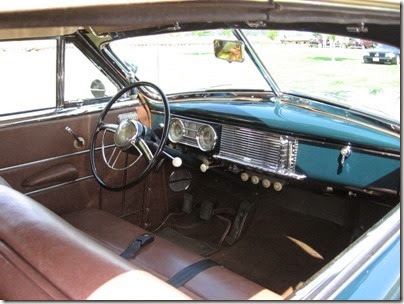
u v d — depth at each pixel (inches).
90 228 87.6
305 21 42.3
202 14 32.7
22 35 83.4
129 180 110.4
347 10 39.2
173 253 75.1
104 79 106.4
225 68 100.0
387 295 41.5
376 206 93.4
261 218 112.0
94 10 27.3
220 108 96.8
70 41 95.8
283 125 85.4
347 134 79.0
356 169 80.2
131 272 36.8
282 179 92.2
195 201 119.8
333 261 42.3
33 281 36.8
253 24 63.2
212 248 106.9
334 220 101.1
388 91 76.4
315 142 83.4
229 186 113.7
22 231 42.3
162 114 109.3
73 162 100.6
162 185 117.3
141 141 89.3
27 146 92.5
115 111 106.0
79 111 99.9
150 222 117.3
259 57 91.7
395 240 47.4
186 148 102.7
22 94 92.3
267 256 102.4
